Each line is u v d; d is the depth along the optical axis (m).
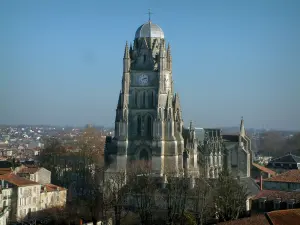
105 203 186.25
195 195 178.88
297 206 150.50
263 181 189.50
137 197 185.38
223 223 106.50
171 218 169.50
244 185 194.50
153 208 186.25
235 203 161.12
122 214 188.62
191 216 168.25
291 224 99.62
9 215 197.75
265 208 155.88
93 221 184.12
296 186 182.38
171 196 182.38
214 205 171.38
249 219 104.75
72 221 190.12
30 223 188.62
